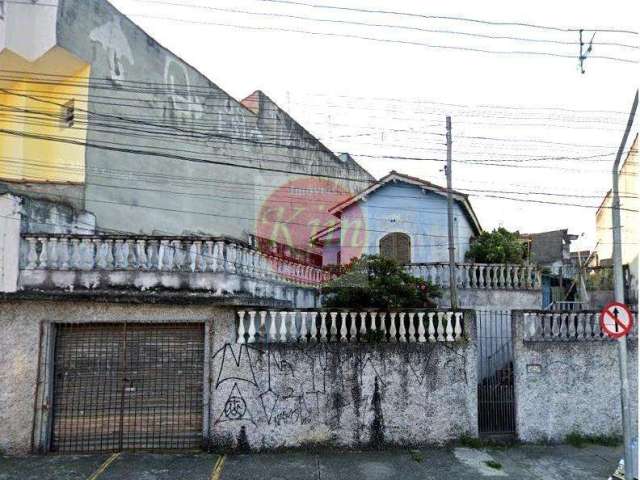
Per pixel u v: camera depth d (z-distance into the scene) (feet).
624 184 49.65
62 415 29.09
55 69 40.40
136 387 29.66
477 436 30.63
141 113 45.60
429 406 30.35
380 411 30.01
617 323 26.18
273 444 29.30
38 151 41.11
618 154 27.73
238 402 29.40
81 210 36.27
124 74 43.88
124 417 29.40
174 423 29.63
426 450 29.71
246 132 59.62
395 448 29.84
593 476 26.13
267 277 35.68
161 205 47.29
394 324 30.73
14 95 40.57
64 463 26.86
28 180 39.50
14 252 28.02
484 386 31.94
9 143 40.91
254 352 29.78
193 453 28.81
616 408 32.12
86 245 28.60
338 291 34.47
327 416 29.73
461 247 52.95
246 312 30.07
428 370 30.55
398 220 52.95
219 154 55.26
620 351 25.93
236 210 56.95
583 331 32.86
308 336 30.45
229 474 25.73
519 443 31.09
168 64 49.29
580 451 30.01
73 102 40.86
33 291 27.78
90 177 40.19
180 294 28.53
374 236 53.01
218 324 29.84
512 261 48.80
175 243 29.04
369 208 53.57
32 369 28.50
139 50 45.80
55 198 38.14
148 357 29.91
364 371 30.19
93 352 29.60
